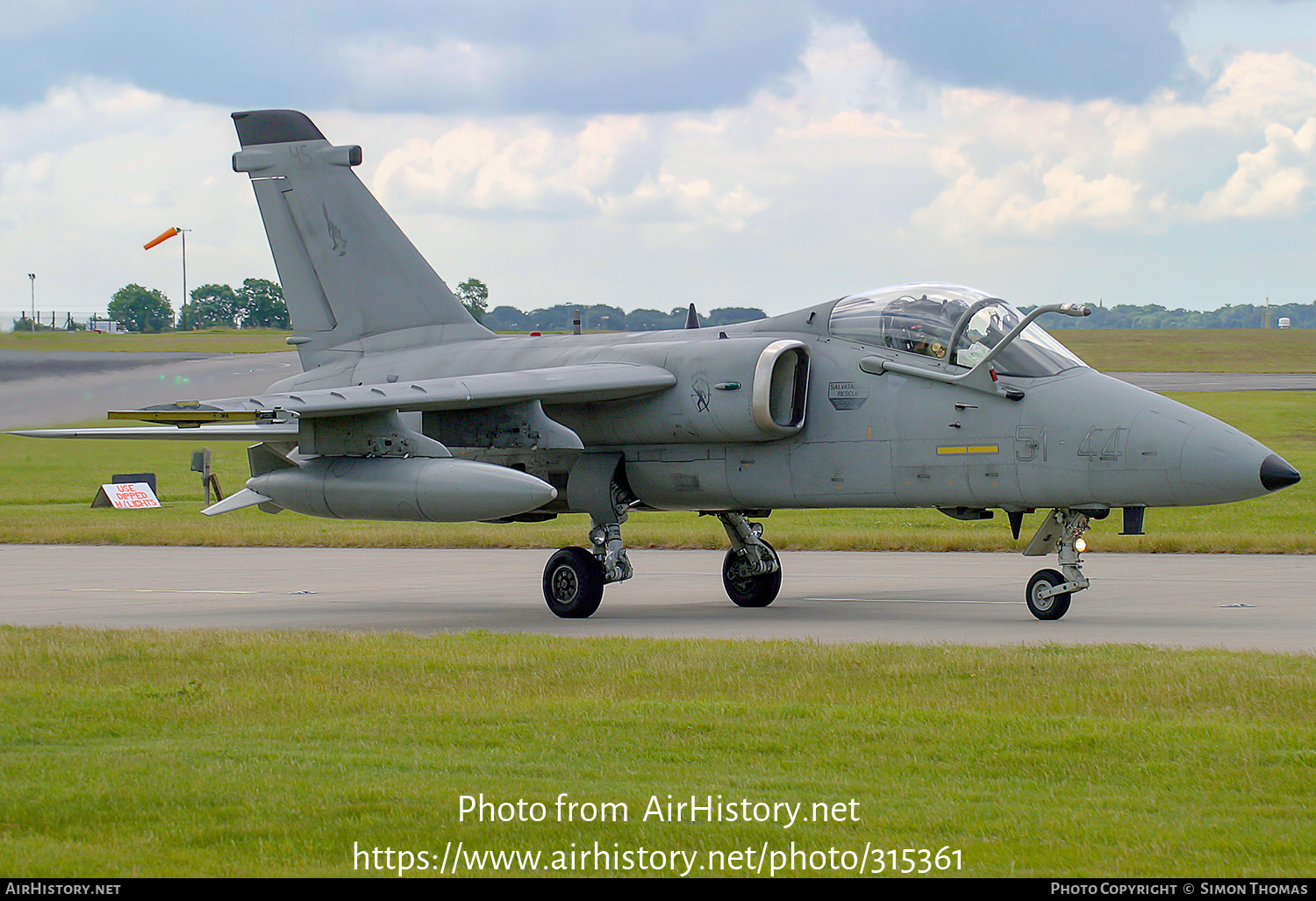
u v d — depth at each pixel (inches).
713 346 2223.2
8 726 1230.3
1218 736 1121.4
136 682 1478.8
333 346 2721.5
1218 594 2418.8
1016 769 1048.2
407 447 2224.4
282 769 1063.0
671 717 1240.2
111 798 977.5
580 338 2511.1
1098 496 1968.5
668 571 3122.5
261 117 2741.1
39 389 7426.2
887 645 1633.9
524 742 1155.9
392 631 2050.9
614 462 2324.1
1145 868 819.4
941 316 2111.2
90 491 5851.4
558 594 2273.6
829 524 4389.8
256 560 3560.5
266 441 2397.9
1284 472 1859.0
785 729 1179.9
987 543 3575.3
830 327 2220.7
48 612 2372.0
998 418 2036.2
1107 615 2113.7
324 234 2714.1
